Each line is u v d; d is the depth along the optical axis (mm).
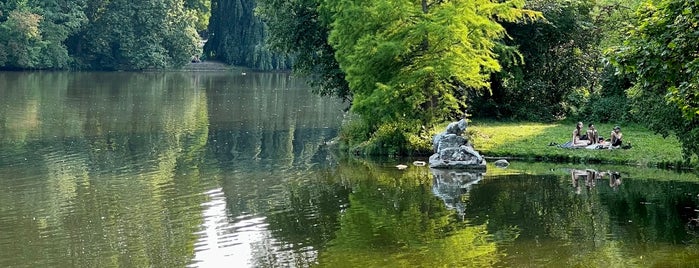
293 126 43156
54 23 98000
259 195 24641
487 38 34531
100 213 22109
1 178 26922
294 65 41344
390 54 31781
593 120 38500
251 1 103562
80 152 32688
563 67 41750
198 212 22312
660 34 18094
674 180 26000
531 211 22156
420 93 32500
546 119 40375
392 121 32438
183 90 68750
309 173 28578
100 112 48688
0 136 37188
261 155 32656
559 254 17922
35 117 45219
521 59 37469
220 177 27578
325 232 20203
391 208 22844
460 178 27297
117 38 101750
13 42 92312
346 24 32656
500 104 41281
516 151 30906
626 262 17156
